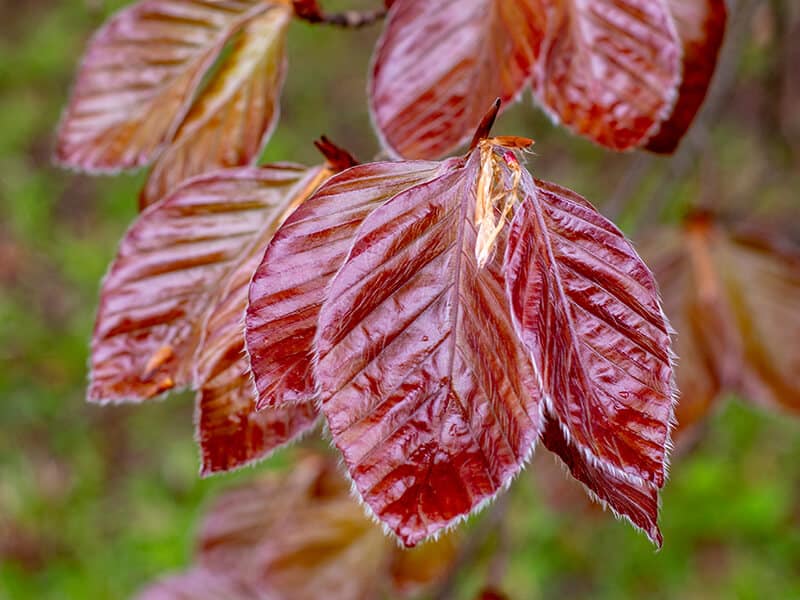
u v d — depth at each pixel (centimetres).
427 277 29
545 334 28
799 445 108
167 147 35
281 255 29
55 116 149
